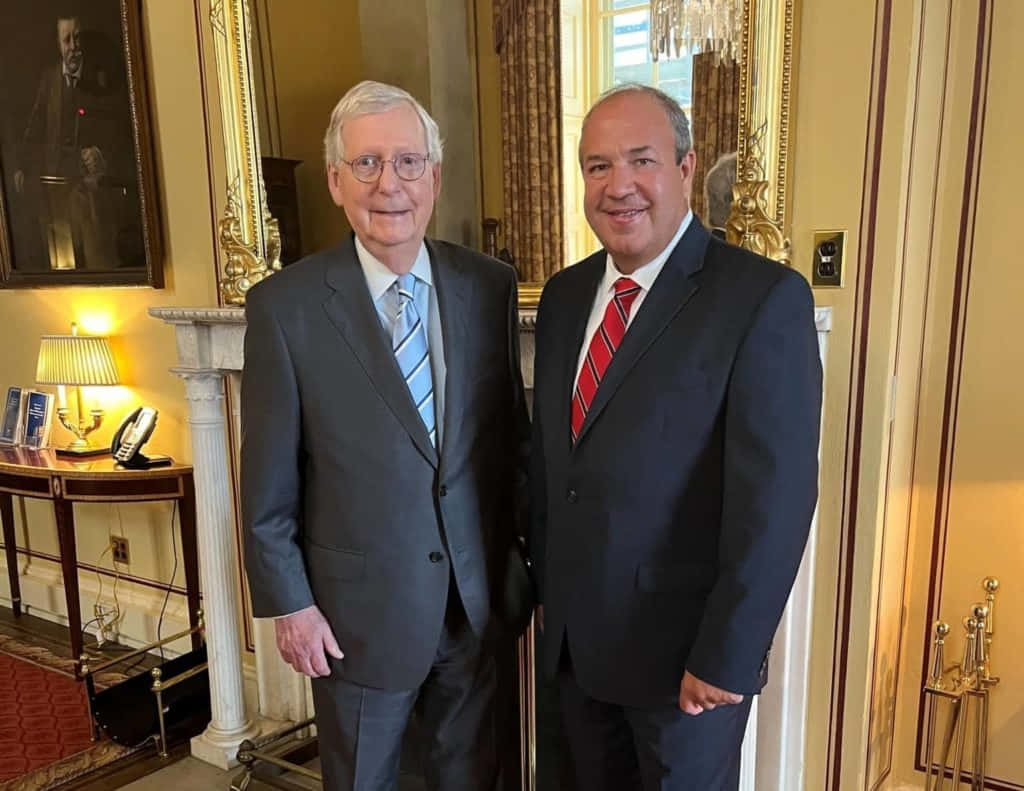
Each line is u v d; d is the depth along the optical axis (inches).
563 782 65.7
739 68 60.6
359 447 52.3
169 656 109.7
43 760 88.0
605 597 48.4
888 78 57.7
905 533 72.1
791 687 66.9
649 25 63.4
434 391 54.2
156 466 99.6
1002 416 68.7
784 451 43.0
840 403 63.1
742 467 43.6
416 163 50.1
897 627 73.1
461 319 54.6
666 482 46.4
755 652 44.0
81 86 99.0
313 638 54.2
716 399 44.9
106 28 95.1
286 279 53.6
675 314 46.7
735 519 43.9
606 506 47.7
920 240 65.1
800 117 60.9
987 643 69.8
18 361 119.2
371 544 52.9
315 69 78.4
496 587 57.2
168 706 90.0
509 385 57.9
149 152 94.7
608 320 49.8
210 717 93.4
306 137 79.9
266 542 53.5
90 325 109.0
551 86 68.0
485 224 72.9
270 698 91.0
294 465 54.0
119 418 109.0
